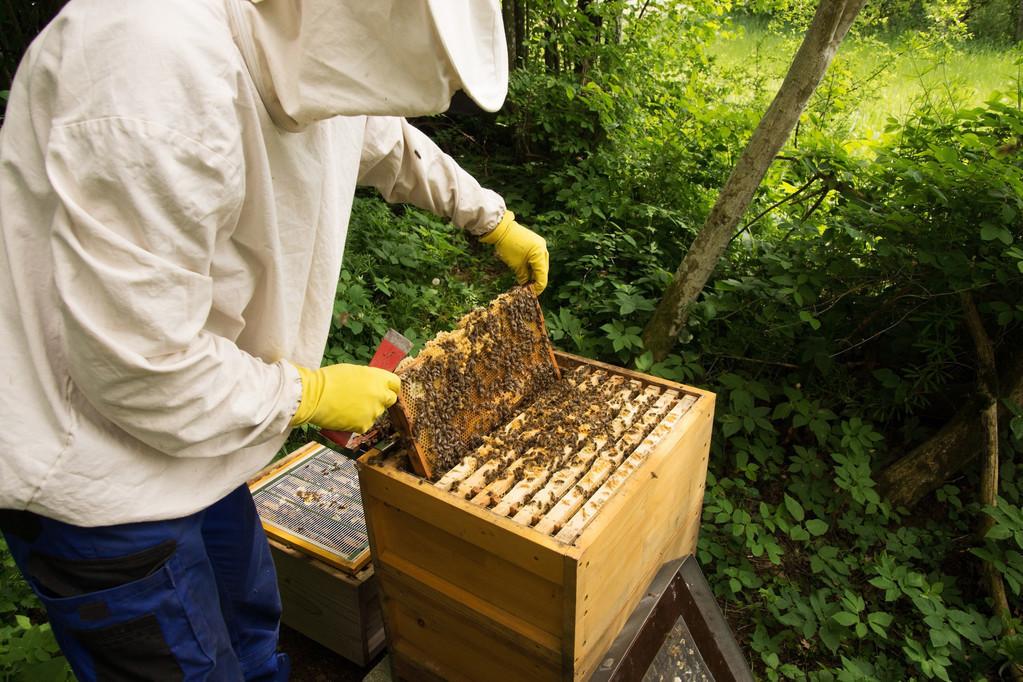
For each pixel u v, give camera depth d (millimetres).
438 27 1001
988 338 2676
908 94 4660
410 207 4156
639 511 1631
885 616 2125
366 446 1716
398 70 1082
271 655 1901
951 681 2205
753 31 6844
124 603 1298
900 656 2254
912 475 2697
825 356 2818
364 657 2084
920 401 2865
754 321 3029
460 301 3609
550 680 1659
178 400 1161
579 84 4832
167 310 1104
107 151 1029
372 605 2039
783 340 2949
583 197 3883
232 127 1123
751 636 2295
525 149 5109
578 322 3035
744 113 3504
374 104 1113
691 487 2010
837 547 2557
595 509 1490
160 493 1303
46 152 1064
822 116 4410
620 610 1712
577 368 2090
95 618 1290
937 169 2461
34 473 1176
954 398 2881
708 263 2771
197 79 1071
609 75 4613
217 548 1671
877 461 2855
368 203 3961
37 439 1183
